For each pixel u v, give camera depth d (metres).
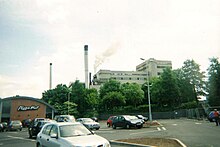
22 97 59.28
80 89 73.12
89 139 8.39
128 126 26.88
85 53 90.25
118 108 66.62
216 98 53.19
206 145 11.73
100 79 108.94
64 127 9.53
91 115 66.81
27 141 18.48
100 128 31.41
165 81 61.00
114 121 29.14
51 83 90.06
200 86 59.12
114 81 72.62
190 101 60.81
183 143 12.48
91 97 69.69
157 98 61.78
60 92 75.44
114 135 19.48
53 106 69.38
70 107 67.38
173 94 60.00
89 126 27.42
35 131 21.17
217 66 54.53
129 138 16.19
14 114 57.69
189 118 49.09
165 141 13.17
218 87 53.53
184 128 23.14
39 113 61.16
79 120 30.88
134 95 68.94
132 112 65.12
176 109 60.19
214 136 15.38
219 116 25.88
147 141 13.53
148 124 31.06
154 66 110.38
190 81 59.47
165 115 59.44
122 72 113.12
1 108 56.03
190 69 59.97
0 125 36.91
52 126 10.09
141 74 114.69
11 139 20.84
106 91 70.75
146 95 74.25
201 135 16.16
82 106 71.62
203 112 44.16
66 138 8.61
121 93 68.31
